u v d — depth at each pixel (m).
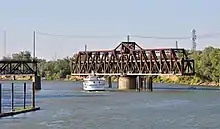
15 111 105.62
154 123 94.50
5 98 150.38
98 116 104.88
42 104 131.75
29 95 171.00
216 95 174.50
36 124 91.06
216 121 97.25
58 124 91.81
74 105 131.00
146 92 194.00
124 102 143.00
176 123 94.38
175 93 187.25
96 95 176.00
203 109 121.00
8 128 86.38
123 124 92.81
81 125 91.06
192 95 175.25
